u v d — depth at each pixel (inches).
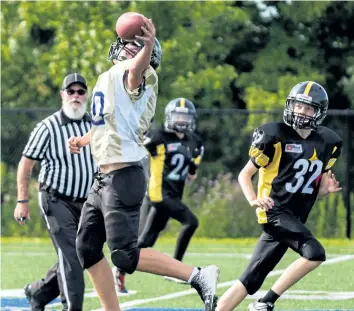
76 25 1934.1
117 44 624.1
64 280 728.3
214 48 2252.7
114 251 606.5
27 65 2193.7
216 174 1985.7
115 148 604.7
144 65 586.9
